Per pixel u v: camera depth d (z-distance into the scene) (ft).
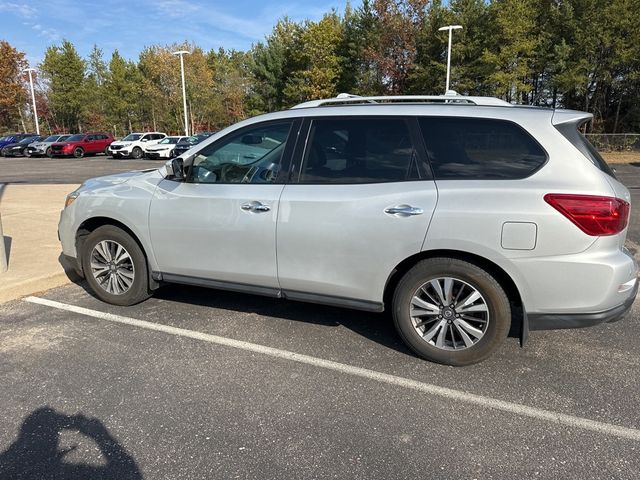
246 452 8.36
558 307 10.14
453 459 8.18
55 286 17.10
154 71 140.87
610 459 8.15
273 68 154.10
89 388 10.41
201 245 13.01
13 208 31.07
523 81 104.99
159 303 15.37
